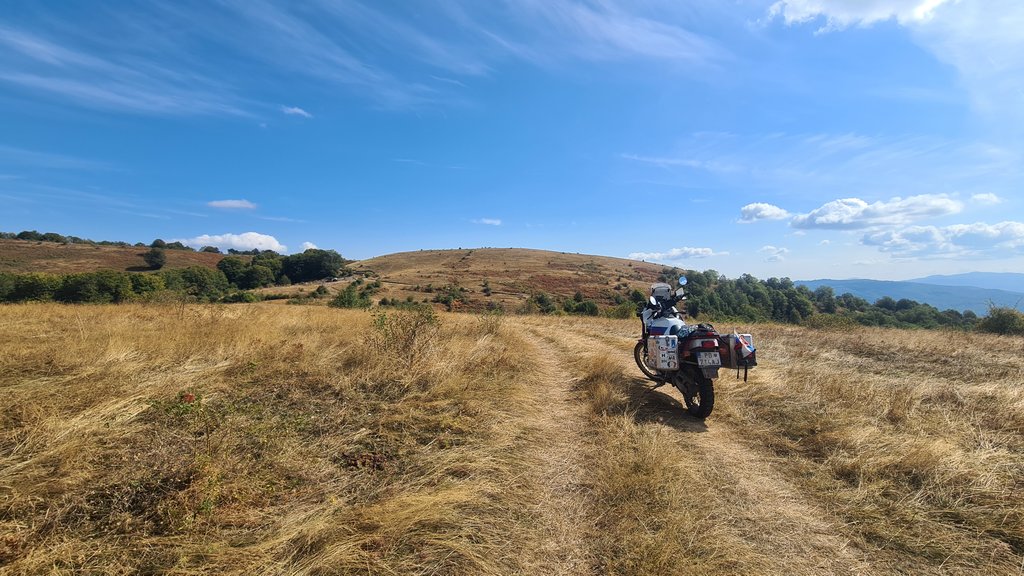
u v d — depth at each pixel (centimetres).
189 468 273
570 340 1052
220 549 220
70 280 4350
